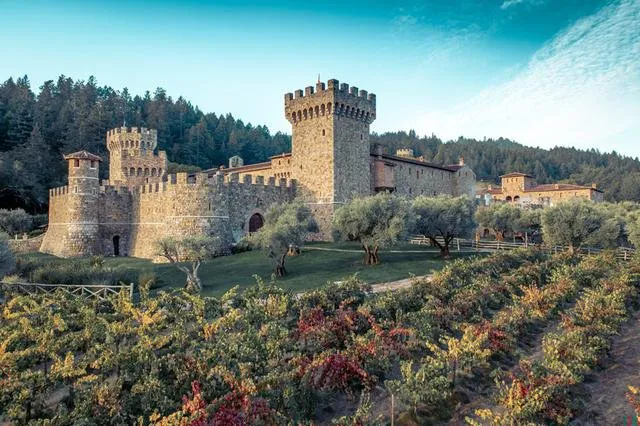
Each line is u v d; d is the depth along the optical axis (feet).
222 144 572.10
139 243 230.27
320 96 229.04
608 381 66.74
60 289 107.76
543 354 77.25
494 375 63.93
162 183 217.56
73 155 223.30
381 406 59.77
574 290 109.60
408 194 287.07
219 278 146.82
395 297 91.91
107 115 451.94
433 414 57.00
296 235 148.46
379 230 154.51
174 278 150.30
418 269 147.64
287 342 69.05
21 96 458.09
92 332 73.26
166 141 522.88
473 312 92.02
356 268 153.28
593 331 76.69
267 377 53.72
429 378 57.77
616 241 203.51
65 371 56.90
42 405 53.88
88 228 224.33
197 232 194.80
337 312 80.07
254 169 307.99
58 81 585.22
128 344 71.67
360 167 240.32
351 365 59.82
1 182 327.47
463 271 118.32
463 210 172.86
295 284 128.88
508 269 136.87
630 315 99.50
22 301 91.66
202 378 55.52
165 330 81.41
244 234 218.38
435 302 90.63
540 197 451.12
